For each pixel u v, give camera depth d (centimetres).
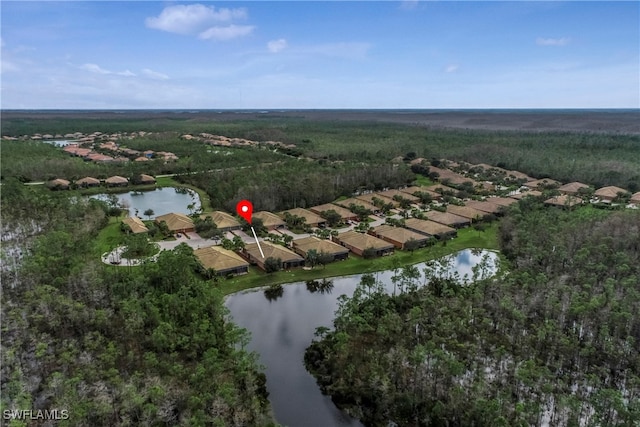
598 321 6225
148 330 5922
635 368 5506
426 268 8325
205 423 4359
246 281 8275
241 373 5022
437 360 5238
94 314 6000
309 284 8331
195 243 10281
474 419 4603
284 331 6681
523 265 8356
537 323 6481
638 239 8544
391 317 6334
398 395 5012
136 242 8781
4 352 5291
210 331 5828
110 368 4997
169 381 4928
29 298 6275
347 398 5200
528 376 5100
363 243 9906
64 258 7394
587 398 5053
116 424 4306
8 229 10188
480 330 6419
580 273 7538
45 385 4866
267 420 4794
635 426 4306
